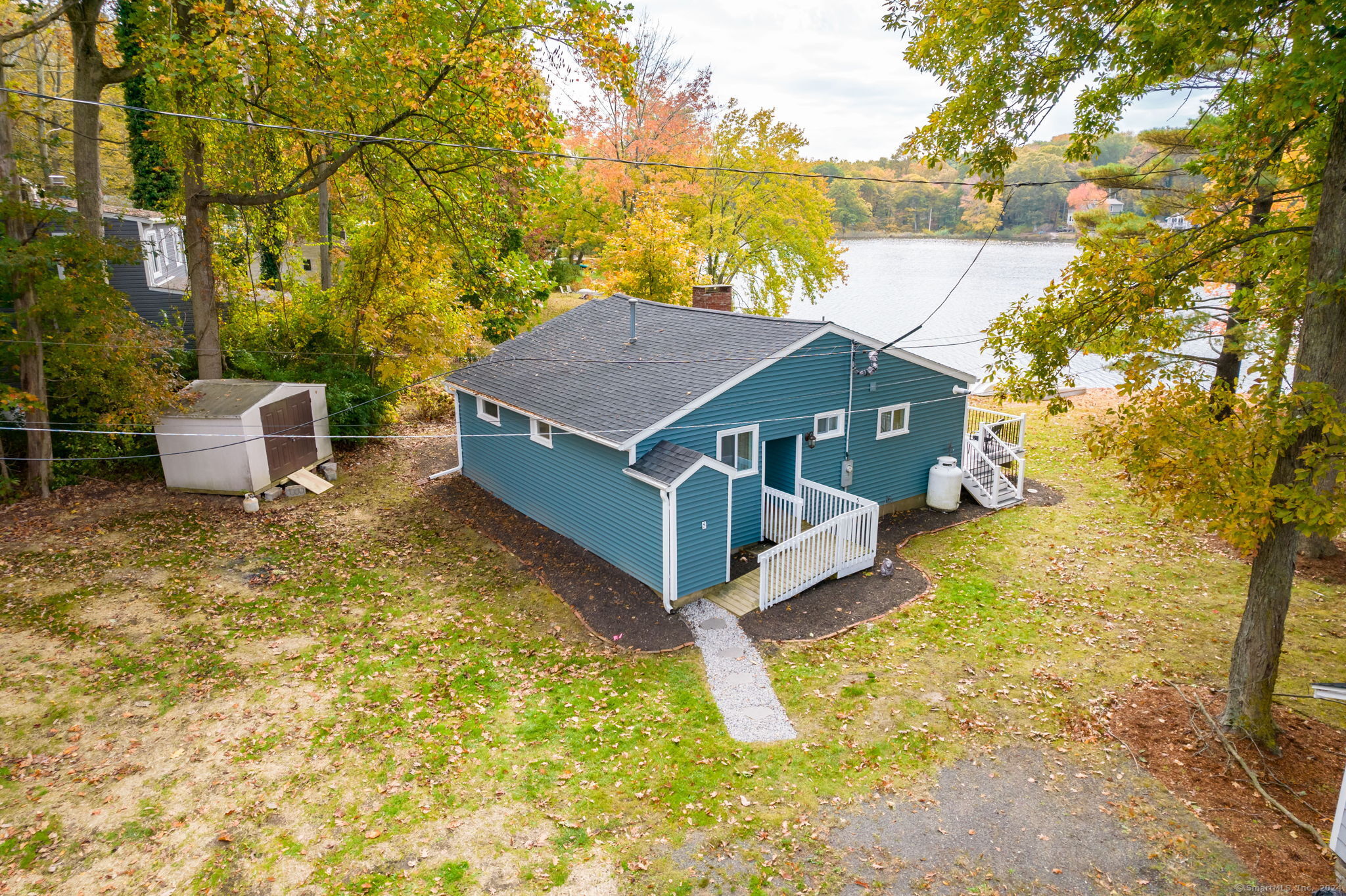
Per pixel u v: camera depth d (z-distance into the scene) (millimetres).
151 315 24750
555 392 17312
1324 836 8469
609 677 12141
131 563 15078
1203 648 12633
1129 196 29953
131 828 8773
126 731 10414
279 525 17344
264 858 8422
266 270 30812
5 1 25750
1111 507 19438
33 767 9656
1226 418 9438
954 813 9125
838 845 8656
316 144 19266
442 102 16969
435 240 21312
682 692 11734
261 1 15578
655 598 14461
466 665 12438
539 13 15898
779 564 14352
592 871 8328
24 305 16719
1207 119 14945
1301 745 10086
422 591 14891
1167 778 9570
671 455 14125
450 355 25844
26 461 17859
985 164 11766
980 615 14016
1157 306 11109
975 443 20391
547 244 42062
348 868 8312
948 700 11391
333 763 9977
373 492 19844
